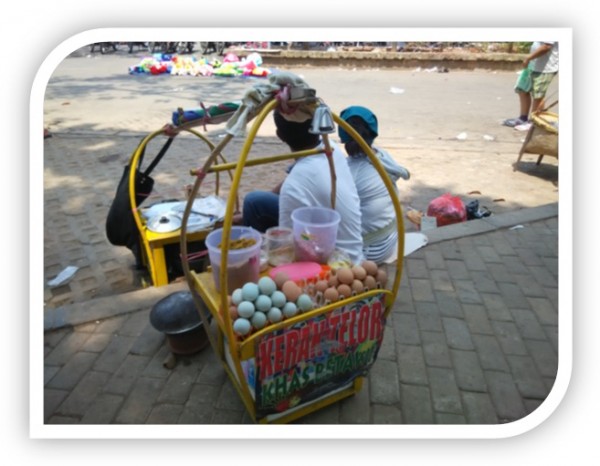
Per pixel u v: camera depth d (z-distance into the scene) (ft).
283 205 7.17
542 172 18.25
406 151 20.77
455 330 8.80
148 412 7.00
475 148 21.24
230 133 5.46
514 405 7.18
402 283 10.27
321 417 6.92
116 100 31.60
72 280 10.90
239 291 5.60
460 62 46.50
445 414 7.00
